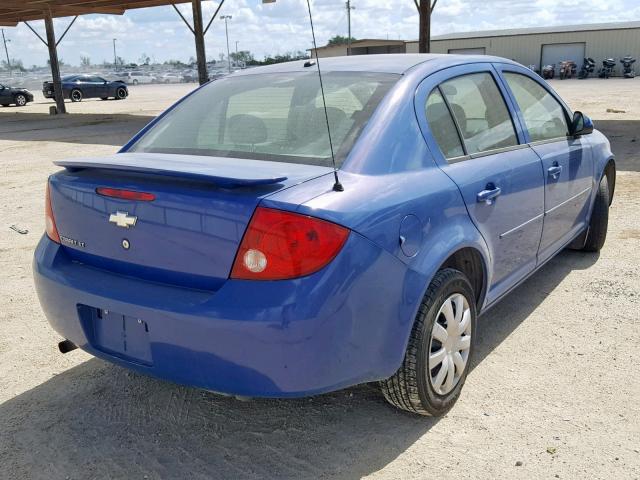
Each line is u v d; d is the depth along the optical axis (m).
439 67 3.20
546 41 49.59
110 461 2.68
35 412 3.08
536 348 3.57
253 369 2.25
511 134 3.56
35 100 39.41
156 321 2.37
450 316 2.83
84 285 2.61
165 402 3.14
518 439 2.73
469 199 2.92
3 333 4.02
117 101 33.84
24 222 6.96
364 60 3.38
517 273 3.65
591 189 4.71
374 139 2.65
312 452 2.70
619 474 2.48
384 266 2.40
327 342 2.25
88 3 22.64
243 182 2.22
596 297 4.27
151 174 2.49
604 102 20.84
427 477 2.50
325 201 2.29
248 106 3.15
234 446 2.76
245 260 2.24
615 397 3.03
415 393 2.71
